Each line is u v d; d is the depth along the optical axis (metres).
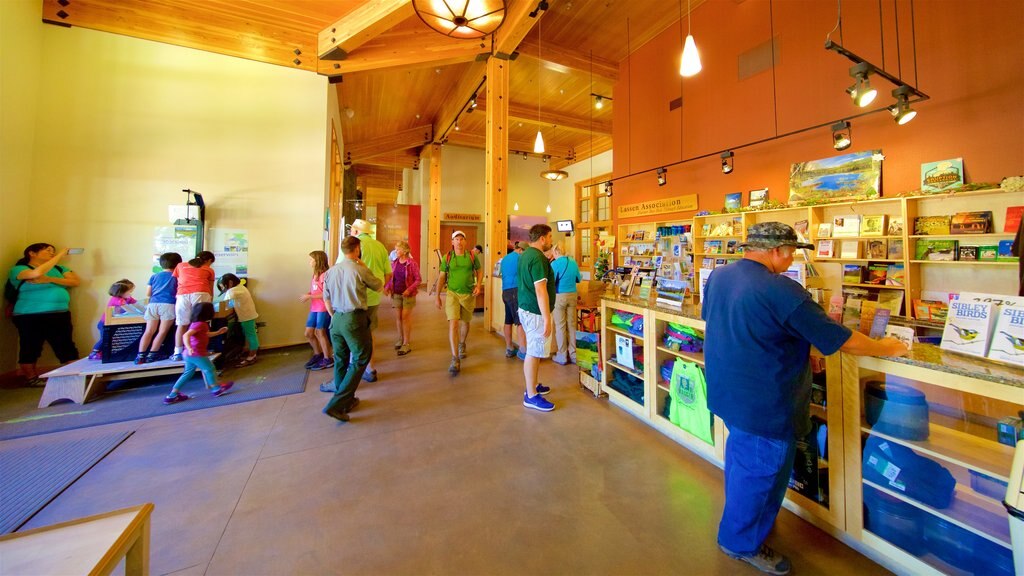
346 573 1.33
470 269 3.90
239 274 4.29
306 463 2.06
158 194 3.94
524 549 1.45
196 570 1.33
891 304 3.70
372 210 19.06
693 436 2.18
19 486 1.80
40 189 3.54
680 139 6.01
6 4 3.18
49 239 3.58
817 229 4.33
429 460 2.10
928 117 3.52
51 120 3.58
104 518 0.85
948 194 3.29
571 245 11.54
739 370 1.34
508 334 4.21
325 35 4.50
